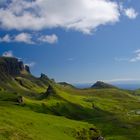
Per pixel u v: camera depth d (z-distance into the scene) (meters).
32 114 128.12
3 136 67.31
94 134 133.25
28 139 73.50
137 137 176.25
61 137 97.44
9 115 103.81
